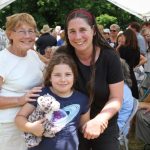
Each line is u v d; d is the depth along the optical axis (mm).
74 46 2592
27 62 2814
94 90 2623
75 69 2631
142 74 7367
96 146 2727
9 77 2744
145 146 5445
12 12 24141
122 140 4117
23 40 2744
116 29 10219
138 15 10305
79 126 2670
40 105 2518
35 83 2846
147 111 4871
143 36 8938
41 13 24578
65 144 2527
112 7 25438
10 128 2775
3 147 2818
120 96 2645
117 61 2652
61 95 2617
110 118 2582
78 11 2600
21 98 2666
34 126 2482
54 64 2609
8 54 2775
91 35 2586
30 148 2580
